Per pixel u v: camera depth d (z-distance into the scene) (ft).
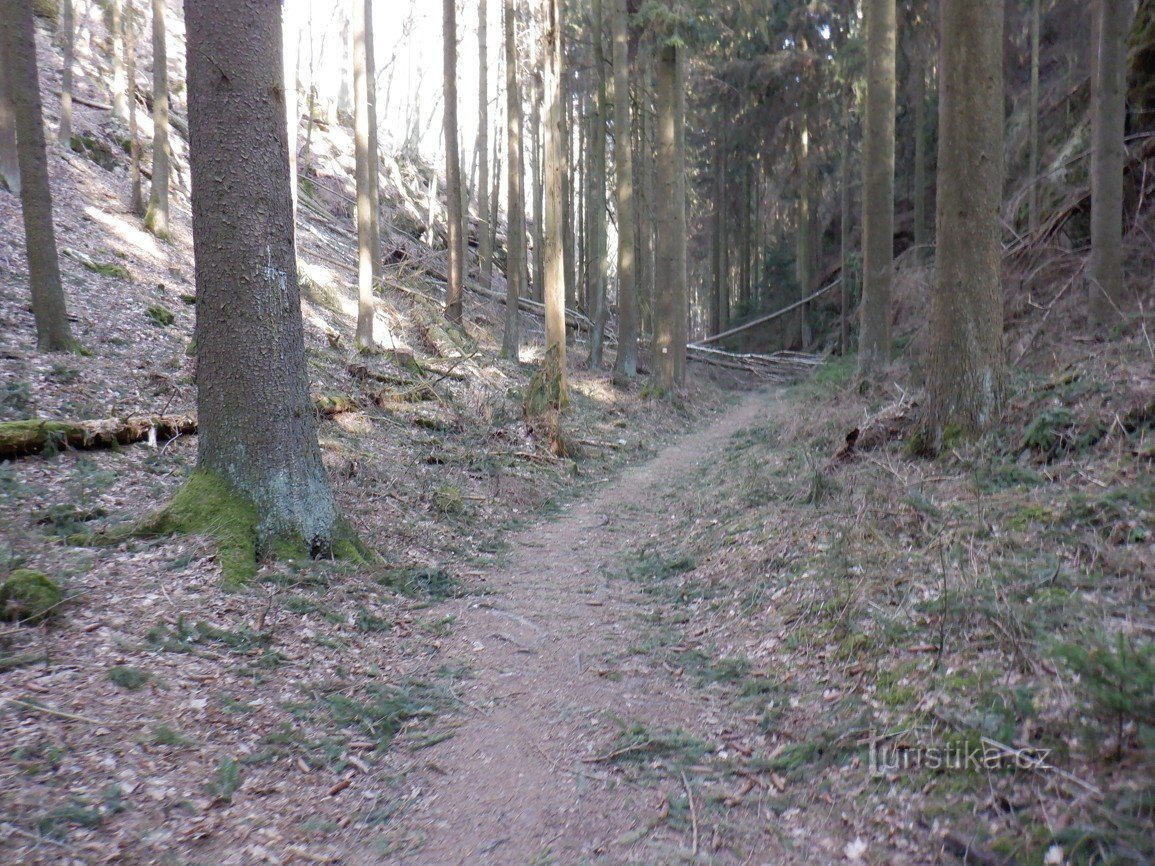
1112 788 10.29
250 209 22.72
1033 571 16.62
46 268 34.68
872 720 13.91
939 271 27.30
